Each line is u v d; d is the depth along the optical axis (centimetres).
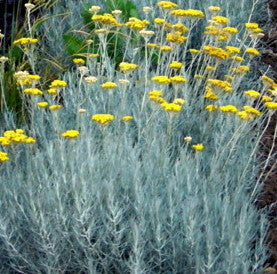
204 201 154
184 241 148
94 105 186
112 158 160
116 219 144
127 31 231
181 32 197
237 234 150
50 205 149
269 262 159
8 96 198
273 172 187
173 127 182
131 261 141
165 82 172
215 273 141
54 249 144
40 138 180
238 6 254
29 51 201
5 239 145
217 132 189
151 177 160
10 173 164
